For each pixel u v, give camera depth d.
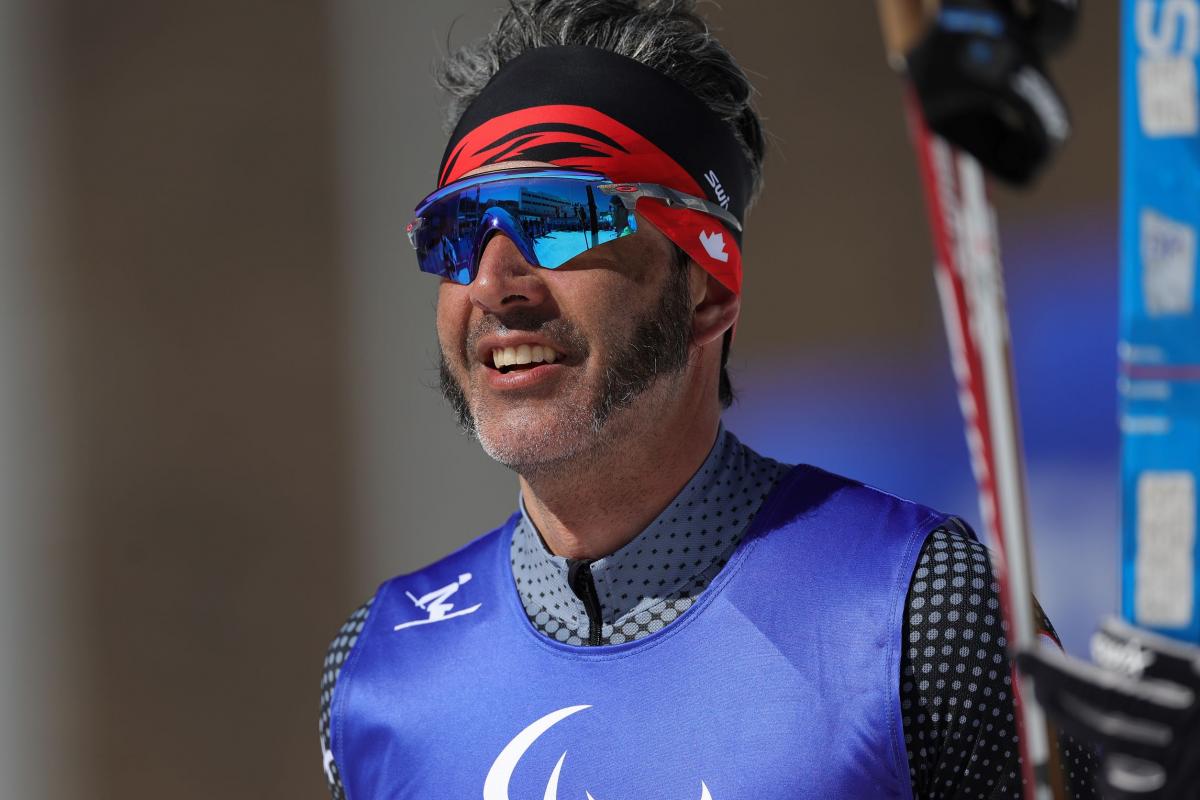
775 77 17.52
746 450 6.61
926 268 17.00
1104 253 15.07
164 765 20.03
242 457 20.00
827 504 6.23
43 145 20.62
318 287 19.80
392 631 6.75
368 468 19.55
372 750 6.45
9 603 20.25
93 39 20.55
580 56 6.29
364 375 19.59
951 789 5.62
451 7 18.92
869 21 17.23
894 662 5.60
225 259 20.12
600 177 5.88
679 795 5.64
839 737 5.57
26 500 20.48
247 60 20.00
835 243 17.30
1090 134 15.22
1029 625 4.15
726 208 6.36
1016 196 15.40
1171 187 3.93
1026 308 15.31
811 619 5.82
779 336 17.44
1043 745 4.27
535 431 5.84
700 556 6.18
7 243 20.64
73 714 20.17
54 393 20.56
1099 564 14.92
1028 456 15.30
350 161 19.64
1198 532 3.98
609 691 5.96
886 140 17.19
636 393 5.87
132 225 20.44
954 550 5.88
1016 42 3.41
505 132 6.09
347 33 19.55
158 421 20.30
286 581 19.80
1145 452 4.02
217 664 19.88
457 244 6.00
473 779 6.05
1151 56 3.92
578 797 5.80
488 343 5.90
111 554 20.30
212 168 20.20
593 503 6.14
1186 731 3.84
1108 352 14.98
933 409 16.77
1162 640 3.96
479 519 19.14
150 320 20.36
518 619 6.38
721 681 5.81
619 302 5.84
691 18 6.73
